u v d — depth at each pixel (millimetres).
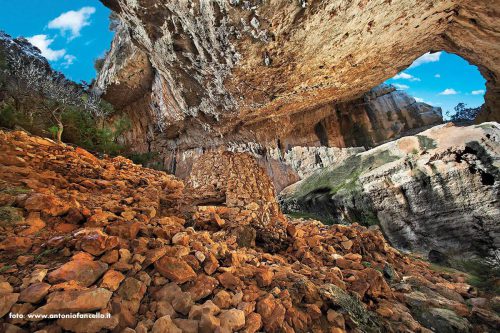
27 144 5273
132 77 16594
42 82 15055
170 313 1631
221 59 7719
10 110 8852
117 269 1820
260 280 2408
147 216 3555
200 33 6902
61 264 1799
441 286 4234
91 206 3336
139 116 20641
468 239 7371
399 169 9016
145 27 7512
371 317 2564
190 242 2658
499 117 12039
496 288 4621
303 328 2033
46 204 2596
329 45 7215
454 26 7621
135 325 1489
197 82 9984
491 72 9680
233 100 10570
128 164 8578
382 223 9031
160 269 1952
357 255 4453
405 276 4574
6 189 2867
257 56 7379
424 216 8211
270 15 5797
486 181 7234
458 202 7590
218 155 5793
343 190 10438
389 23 6711
